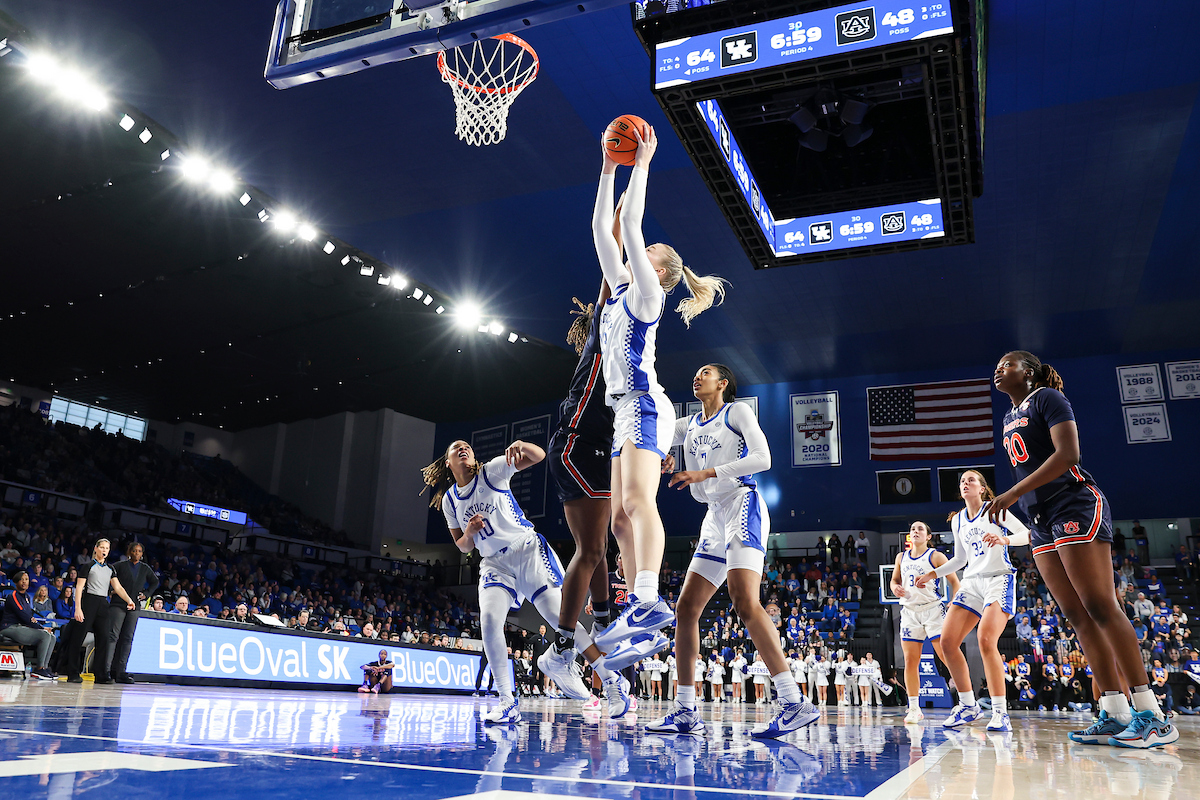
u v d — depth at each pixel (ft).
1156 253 59.72
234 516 90.99
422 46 20.33
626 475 10.68
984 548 18.78
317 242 61.16
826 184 34.50
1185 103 43.47
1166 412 76.33
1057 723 22.11
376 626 66.39
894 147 33.24
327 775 5.58
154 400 104.83
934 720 23.52
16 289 76.33
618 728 13.07
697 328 74.79
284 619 59.16
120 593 28.60
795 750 9.23
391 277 67.97
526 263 64.34
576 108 44.80
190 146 50.44
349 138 48.47
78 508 74.74
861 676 56.08
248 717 11.99
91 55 43.01
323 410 106.63
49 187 59.77
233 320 82.17
